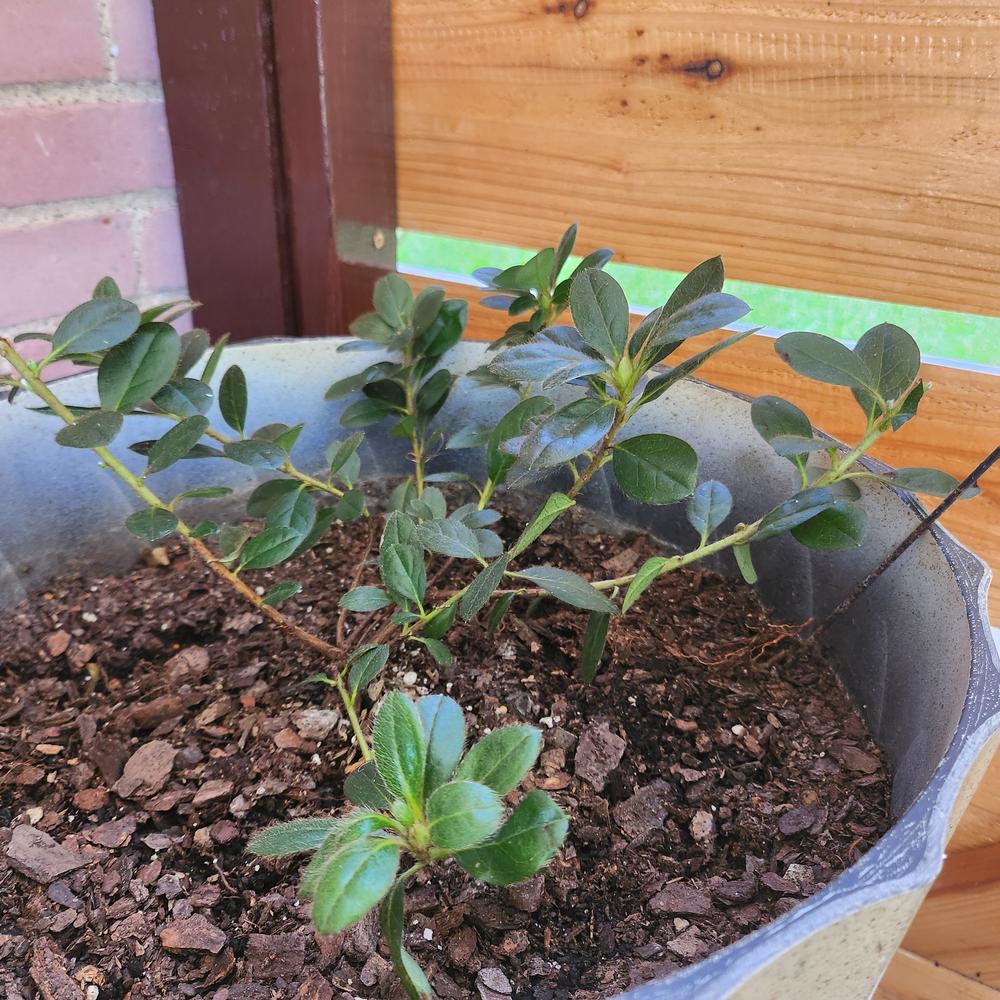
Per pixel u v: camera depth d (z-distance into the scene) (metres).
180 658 0.47
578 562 0.52
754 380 0.57
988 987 0.63
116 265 0.68
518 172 0.61
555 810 0.26
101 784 0.42
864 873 0.25
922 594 0.38
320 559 0.54
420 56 0.62
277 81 0.61
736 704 0.44
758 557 0.49
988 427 0.51
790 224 0.53
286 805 0.40
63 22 0.60
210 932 0.36
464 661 0.46
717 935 0.35
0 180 0.60
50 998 0.34
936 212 0.49
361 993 0.34
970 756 0.28
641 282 0.61
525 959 0.35
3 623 0.49
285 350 0.52
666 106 0.54
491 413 0.54
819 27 0.48
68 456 0.49
